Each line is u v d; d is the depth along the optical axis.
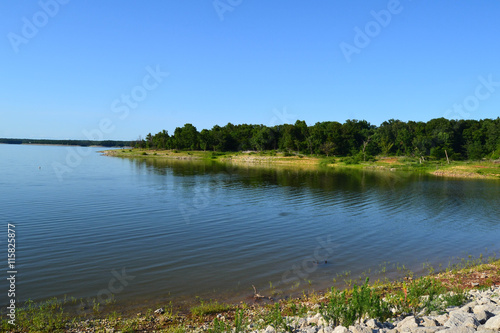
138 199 36.94
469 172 73.75
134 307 12.38
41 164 85.00
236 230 24.58
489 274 14.85
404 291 11.15
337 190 46.78
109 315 11.66
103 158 120.94
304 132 143.38
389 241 22.20
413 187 51.25
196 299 13.20
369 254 19.38
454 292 11.60
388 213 31.64
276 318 9.83
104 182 51.19
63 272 15.91
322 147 130.12
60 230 23.52
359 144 143.88
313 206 34.72
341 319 9.19
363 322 8.95
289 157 120.56
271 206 34.31
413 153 122.56
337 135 136.38
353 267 17.14
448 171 76.50
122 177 58.91
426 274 15.90
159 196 39.28
